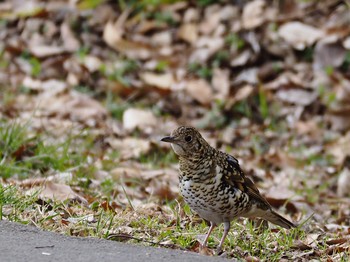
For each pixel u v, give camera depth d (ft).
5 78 56.18
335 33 55.52
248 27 57.41
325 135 50.75
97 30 60.64
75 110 51.42
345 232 33.50
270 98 53.21
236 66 55.88
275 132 51.19
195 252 27.96
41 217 29.84
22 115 48.80
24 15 62.23
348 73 53.93
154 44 59.36
